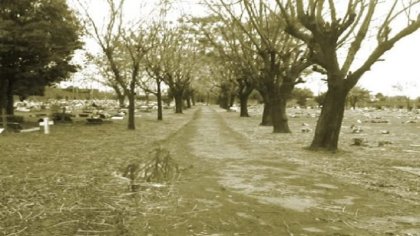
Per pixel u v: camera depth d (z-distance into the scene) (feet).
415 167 41.09
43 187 29.89
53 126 95.71
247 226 21.70
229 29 102.37
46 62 98.02
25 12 92.17
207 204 26.00
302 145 61.26
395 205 25.98
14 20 91.81
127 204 25.71
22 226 21.11
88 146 56.59
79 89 324.39
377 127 108.99
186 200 26.89
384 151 55.01
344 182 33.30
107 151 51.26
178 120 131.75
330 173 37.52
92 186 30.42
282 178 34.94
